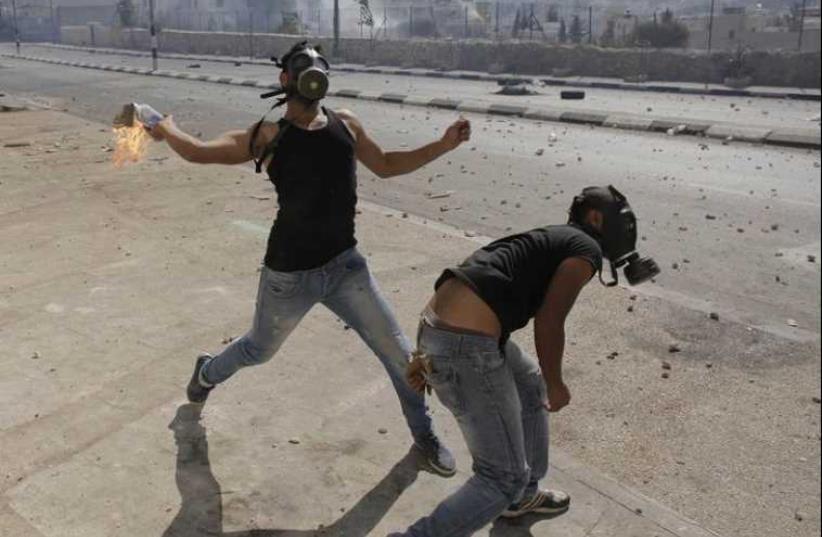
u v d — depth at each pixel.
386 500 3.51
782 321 5.84
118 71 37.12
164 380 4.60
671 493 3.71
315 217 3.31
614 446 4.11
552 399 2.71
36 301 5.87
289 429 4.09
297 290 3.43
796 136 14.28
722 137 15.22
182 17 70.88
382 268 6.77
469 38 46.47
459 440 4.05
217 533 3.28
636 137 15.32
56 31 82.94
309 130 3.24
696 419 4.39
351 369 4.79
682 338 5.48
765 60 27.70
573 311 5.92
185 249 7.22
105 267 6.69
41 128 15.55
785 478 3.83
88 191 9.67
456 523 2.81
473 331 2.69
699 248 7.71
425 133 15.81
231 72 35.16
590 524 3.37
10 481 3.61
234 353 3.84
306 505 3.47
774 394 4.69
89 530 3.29
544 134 15.62
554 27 45.53
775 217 8.89
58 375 4.66
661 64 30.89
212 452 3.86
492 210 9.24
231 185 10.06
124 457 3.81
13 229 7.93
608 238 2.85
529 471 2.94
